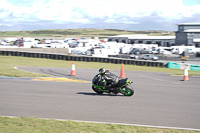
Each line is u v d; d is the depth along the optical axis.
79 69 27.38
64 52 66.31
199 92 15.30
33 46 82.06
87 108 10.45
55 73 22.22
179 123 8.70
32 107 10.38
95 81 13.41
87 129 7.57
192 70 35.84
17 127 7.54
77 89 14.88
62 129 7.48
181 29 105.50
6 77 18.38
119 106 10.95
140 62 39.22
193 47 81.19
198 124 8.65
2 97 12.07
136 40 108.88
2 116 8.81
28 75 19.33
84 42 97.88
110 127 7.88
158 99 12.73
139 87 16.58
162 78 22.81
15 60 33.41
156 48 83.38
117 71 27.66
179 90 15.87
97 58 40.16
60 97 12.46
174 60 64.69
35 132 7.13
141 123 8.59
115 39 113.38
